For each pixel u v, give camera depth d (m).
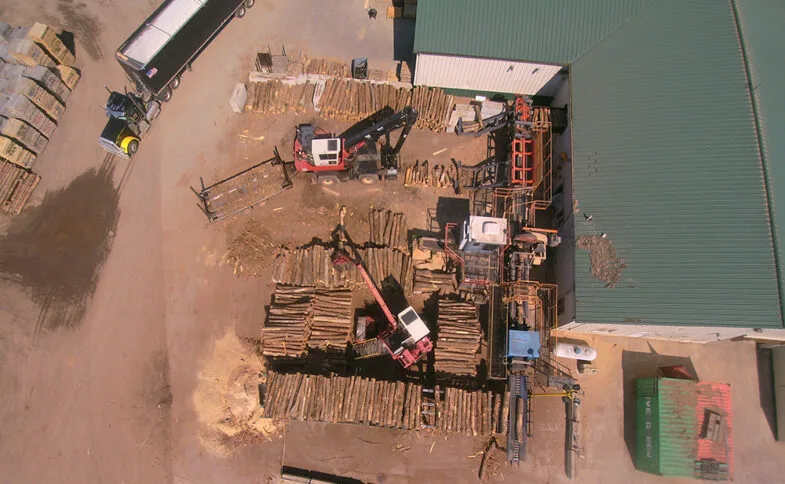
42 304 31.78
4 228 33.22
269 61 36.38
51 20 38.34
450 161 35.22
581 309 27.20
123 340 31.25
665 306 26.23
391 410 28.27
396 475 28.95
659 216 27.84
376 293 29.06
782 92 29.41
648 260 27.16
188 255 32.94
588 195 29.16
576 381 30.70
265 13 39.19
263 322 31.61
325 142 30.69
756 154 28.03
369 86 35.88
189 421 29.92
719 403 27.94
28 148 34.22
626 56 31.19
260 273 32.41
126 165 34.81
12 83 33.62
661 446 27.36
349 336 30.75
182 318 31.70
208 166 34.88
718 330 26.78
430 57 32.84
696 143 28.78
